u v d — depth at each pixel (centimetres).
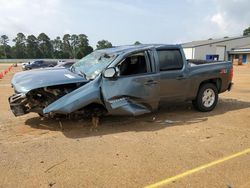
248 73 2638
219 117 722
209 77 768
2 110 831
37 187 364
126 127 631
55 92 593
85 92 583
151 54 667
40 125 646
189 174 396
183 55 725
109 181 378
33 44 12044
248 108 833
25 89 571
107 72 591
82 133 588
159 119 700
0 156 466
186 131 600
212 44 5572
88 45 11362
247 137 558
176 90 704
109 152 480
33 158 457
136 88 632
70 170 412
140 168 416
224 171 405
